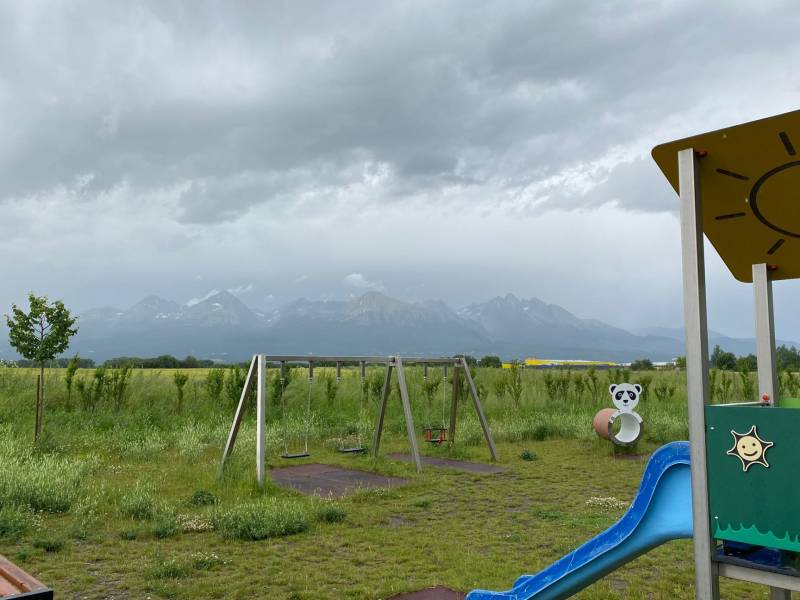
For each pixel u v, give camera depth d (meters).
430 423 16.25
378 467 11.36
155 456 11.84
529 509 8.17
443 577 5.34
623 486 9.77
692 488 2.63
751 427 2.46
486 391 21.20
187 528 6.86
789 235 3.28
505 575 5.36
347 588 5.07
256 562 5.76
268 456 12.60
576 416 17.66
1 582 2.63
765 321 3.70
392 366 12.47
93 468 10.16
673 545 6.46
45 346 12.52
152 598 4.85
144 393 19.34
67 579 5.23
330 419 16.83
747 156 2.69
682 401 20.86
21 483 7.61
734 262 3.68
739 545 2.66
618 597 4.88
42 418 14.27
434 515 7.83
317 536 6.70
